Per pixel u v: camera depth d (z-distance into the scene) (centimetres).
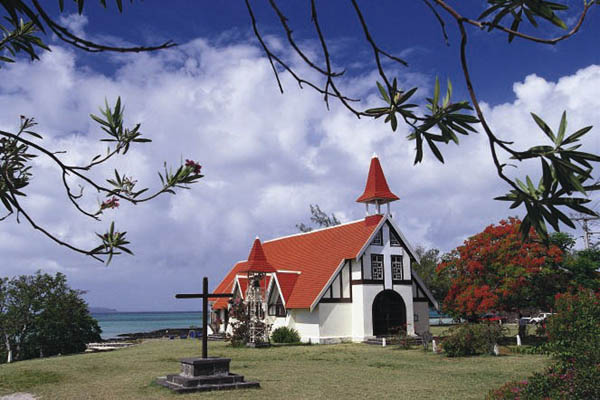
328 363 2175
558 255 2506
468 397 1351
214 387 1498
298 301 3203
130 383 1644
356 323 3159
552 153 185
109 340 5894
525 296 2550
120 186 310
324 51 211
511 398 980
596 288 2450
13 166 364
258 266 3225
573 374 905
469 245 2764
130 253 305
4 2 203
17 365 2208
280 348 2875
